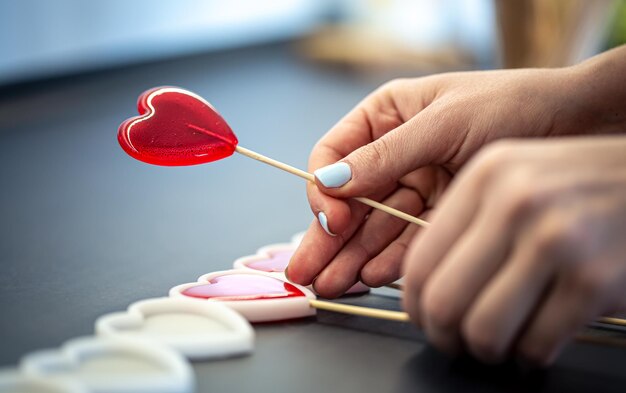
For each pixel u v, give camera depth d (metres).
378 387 0.35
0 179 0.70
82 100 1.02
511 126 0.47
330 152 0.49
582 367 0.37
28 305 0.43
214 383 0.35
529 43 0.82
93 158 0.77
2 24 1.03
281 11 1.42
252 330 0.39
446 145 0.46
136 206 0.63
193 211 0.61
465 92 0.48
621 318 0.43
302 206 0.63
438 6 1.22
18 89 1.06
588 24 0.83
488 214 0.33
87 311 0.42
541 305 0.34
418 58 1.22
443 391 0.35
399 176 0.45
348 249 0.45
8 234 0.56
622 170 0.34
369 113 0.51
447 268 0.34
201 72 1.20
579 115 0.48
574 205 0.33
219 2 1.31
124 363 0.35
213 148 0.44
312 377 0.36
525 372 0.36
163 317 0.39
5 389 0.32
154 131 0.43
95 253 0.51
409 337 0.39
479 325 0.34
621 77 0.49
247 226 0.58
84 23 1.12
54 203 0.63
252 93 1.07
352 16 1.39
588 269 0.33
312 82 1.14
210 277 0.43
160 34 1.22
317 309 0.42
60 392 0.32
